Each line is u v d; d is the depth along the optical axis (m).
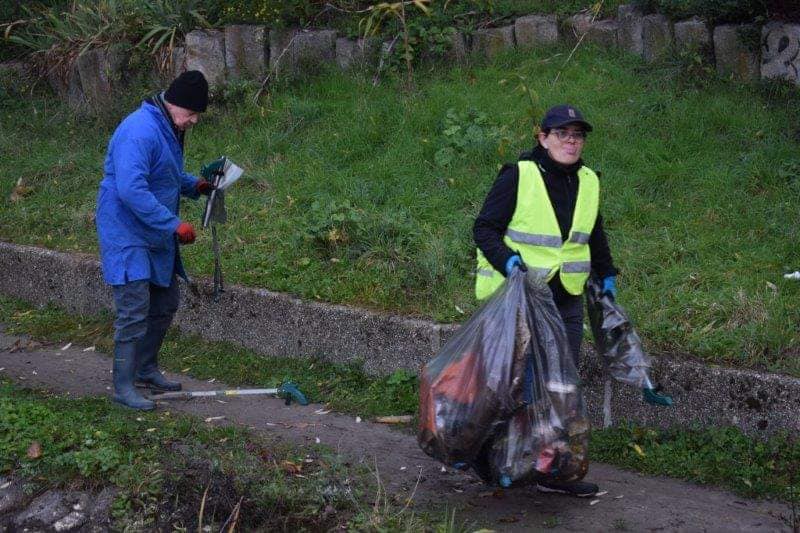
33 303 25.98
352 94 28.56
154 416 18.27
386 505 14.08
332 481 15.16
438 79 28.22
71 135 32.34
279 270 22.08
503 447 13.87
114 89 33.06
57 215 27.42
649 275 19.25
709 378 16.38
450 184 23.58
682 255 19.61
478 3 29.59
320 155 26.52
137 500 14.98
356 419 18.56
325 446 16.86
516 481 13.84
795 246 19.17
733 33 25.50
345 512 14.35
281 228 23.73
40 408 17.58
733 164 22.27
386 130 26.58
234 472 15.26
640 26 27.23
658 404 15.88
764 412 15.95
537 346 13.95
